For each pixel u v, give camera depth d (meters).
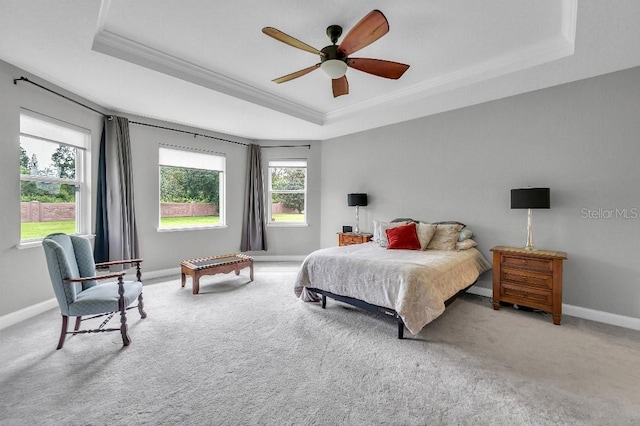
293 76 2.49
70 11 1.96
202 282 4.05
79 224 3.52
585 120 2.88
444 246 3.47
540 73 2.78
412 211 4.28
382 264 2.59
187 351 2.16
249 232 5.44
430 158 4.06
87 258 2.56
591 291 2.84
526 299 2.84
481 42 2.56
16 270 2.71
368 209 4.86
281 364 1.99
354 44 2.06
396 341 2.33
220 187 5.25
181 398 1.64
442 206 3.95
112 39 2.47
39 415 1.50
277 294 3.54
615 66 2.63
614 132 2.73
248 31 2.42
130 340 2.33
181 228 4.62
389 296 2.40
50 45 2.35
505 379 1.82
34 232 3.04
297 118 4.18
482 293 3.53
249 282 4.07
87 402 1.60
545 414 1.51
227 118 4.22
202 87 3.12
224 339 2.36
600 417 1.49
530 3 2.06
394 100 3.69
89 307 2.15
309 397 1.65
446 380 1.81
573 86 2.94
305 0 2.05
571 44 2.46
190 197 5.00
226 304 3.19
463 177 3.75
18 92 2.73
